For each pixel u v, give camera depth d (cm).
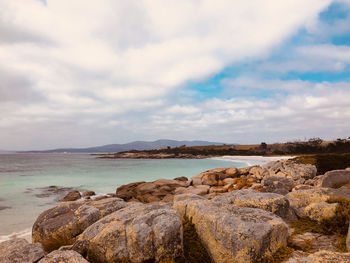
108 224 695
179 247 577
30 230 1425
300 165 2594
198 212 667
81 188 3159
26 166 7862
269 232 554
